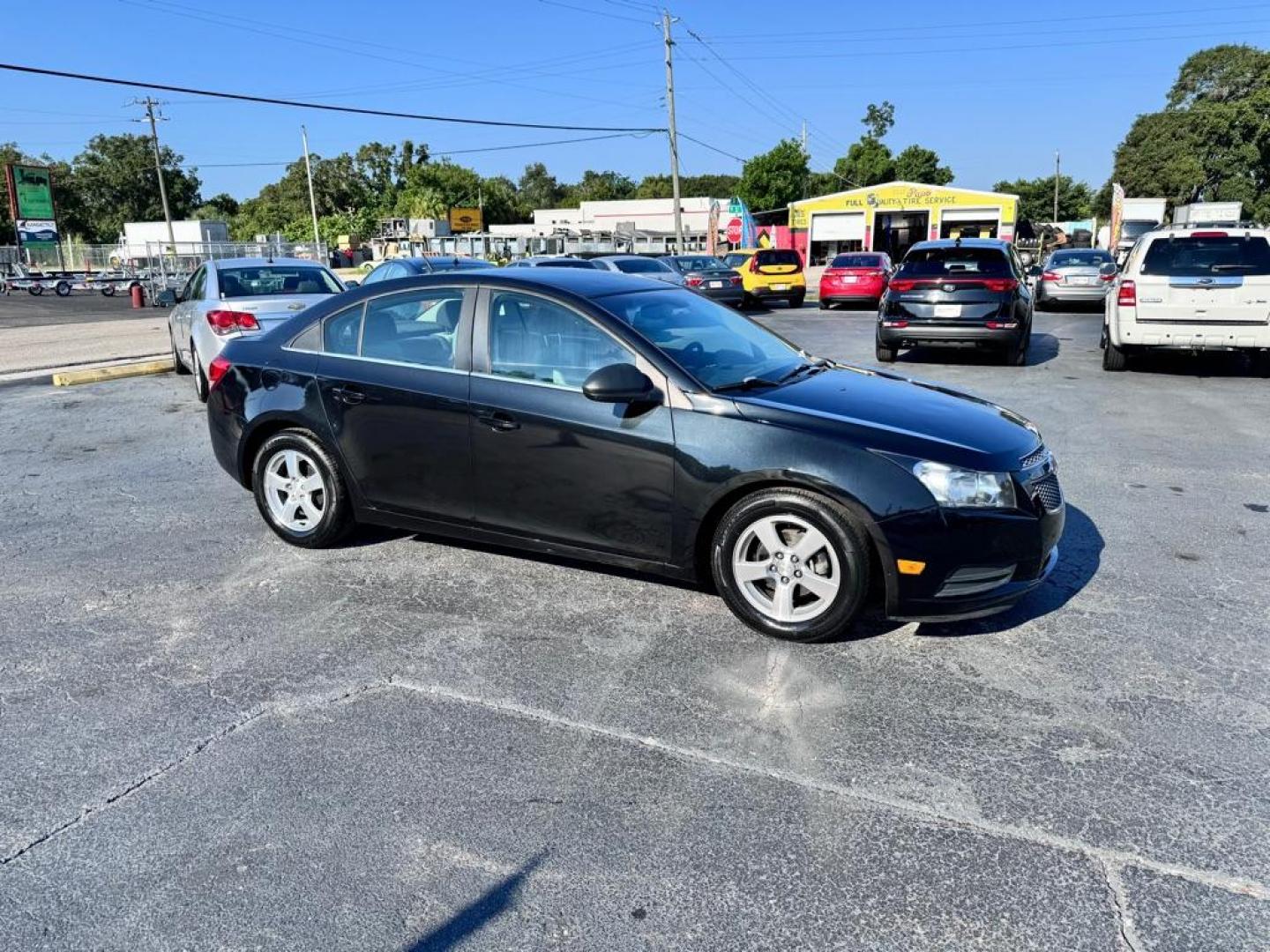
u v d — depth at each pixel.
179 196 94.56
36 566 4.93
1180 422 8.19
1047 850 2.62
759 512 3.84
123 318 26.05
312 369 4.89
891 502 3.62
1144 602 4.29
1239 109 66.31
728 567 3.96
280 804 2.85
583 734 3.23
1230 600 4.30
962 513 3.61
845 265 22.69
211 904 2.44
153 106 58.66
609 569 4.74
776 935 2.31
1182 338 10.35
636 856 2.61
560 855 2.62
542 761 3.08
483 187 94.69
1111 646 3.85
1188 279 10.18
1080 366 11.83
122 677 3.67
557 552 4.36
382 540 5.23
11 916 2.39
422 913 2.40
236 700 3.49
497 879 2.52
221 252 47.28
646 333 4.18
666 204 64.62
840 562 3.72
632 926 2.35
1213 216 35.16
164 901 2.45
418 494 4.66
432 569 4.79
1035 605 4.29
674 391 3.99
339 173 92.88
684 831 2.71
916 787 2.91
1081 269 20.08
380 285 4.80
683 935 2.32
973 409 4.22
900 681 3.58
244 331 9.06
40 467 7.09
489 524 4.50
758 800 2.85
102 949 2.28
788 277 22.88
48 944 2.30
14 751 3.15
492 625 4.12
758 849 2.63
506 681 3.61
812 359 4.99
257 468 5.14
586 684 3.59
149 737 3.23
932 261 11.61
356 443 4.77
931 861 2.57
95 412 9.39
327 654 3.86
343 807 2.83
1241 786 2.89
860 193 43.81
